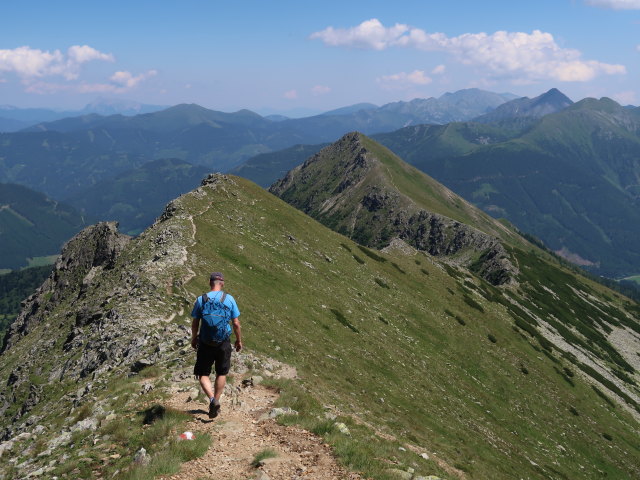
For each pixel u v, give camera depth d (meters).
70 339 41.97
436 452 32.50
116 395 18.38
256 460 11.10
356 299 74.44
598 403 86.31
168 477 10.19
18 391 37.66
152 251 55.94
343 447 12.20
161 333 32.19
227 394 16.61
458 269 130.25
